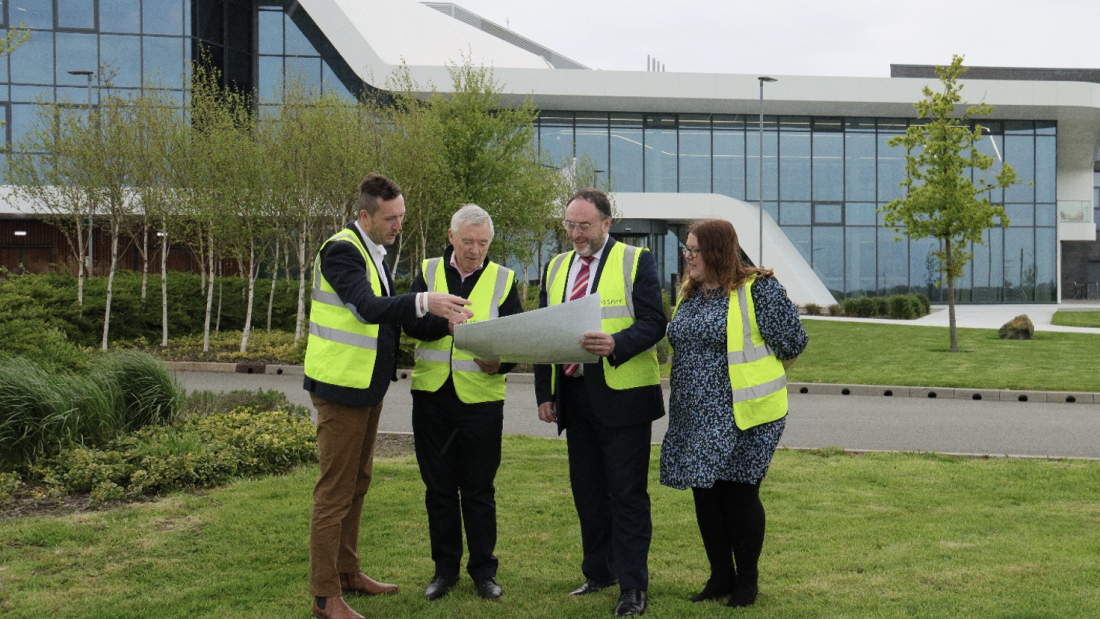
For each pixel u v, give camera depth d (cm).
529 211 2484
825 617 388
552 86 3406
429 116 2167
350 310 402
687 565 474
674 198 3434
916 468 710
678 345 423
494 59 3925
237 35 3038
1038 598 406
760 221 3108
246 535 511
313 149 1745
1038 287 3991
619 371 425
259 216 1814
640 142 3684
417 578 452
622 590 406
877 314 3155
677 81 3466
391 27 3544
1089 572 443
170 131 1798
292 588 429
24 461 650
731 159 3728
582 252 441
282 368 1559
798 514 563
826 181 3797
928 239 3847
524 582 447
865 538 509
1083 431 954
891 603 403
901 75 5022
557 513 570
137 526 526
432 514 442
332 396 394
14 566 456
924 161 1925
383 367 407
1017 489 634
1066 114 3834
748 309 409
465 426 435
